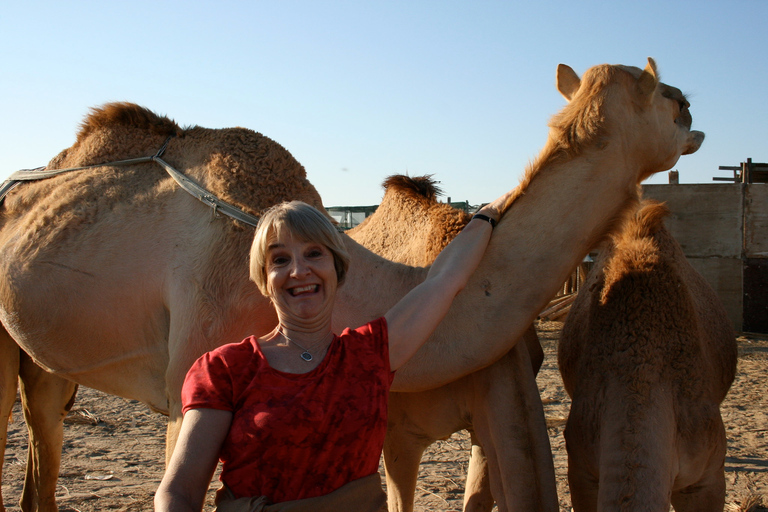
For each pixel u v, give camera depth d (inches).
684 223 609.6
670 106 120.3
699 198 605.3
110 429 277.9
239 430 74.5
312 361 80.0
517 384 124.3
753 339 558.3
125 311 131.6
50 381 163.0
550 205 115.5
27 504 166.6
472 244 111.8
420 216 161.2
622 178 115.8
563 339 147.0
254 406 75.0
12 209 151.7
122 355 135.4
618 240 125.3
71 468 222.8
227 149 135.4
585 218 115.3
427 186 169.3
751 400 333.7
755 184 591.2
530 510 118.2
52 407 163.9
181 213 131.3
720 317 143.6
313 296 81.6
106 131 149.6
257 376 76.2
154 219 132.6
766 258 588.4
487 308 116.1
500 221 119.3
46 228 139.6
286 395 75.6
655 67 113.6
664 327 118.2
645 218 134.5
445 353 116.5
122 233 133.3
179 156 141.2
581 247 117.0
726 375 139.2
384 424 80.7
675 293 121.6
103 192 139.6
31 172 156.3
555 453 243.0
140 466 227.3
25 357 162.4
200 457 73.1
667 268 124.6
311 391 76.3
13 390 155.6
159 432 274.1
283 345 81.3
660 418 109.2
